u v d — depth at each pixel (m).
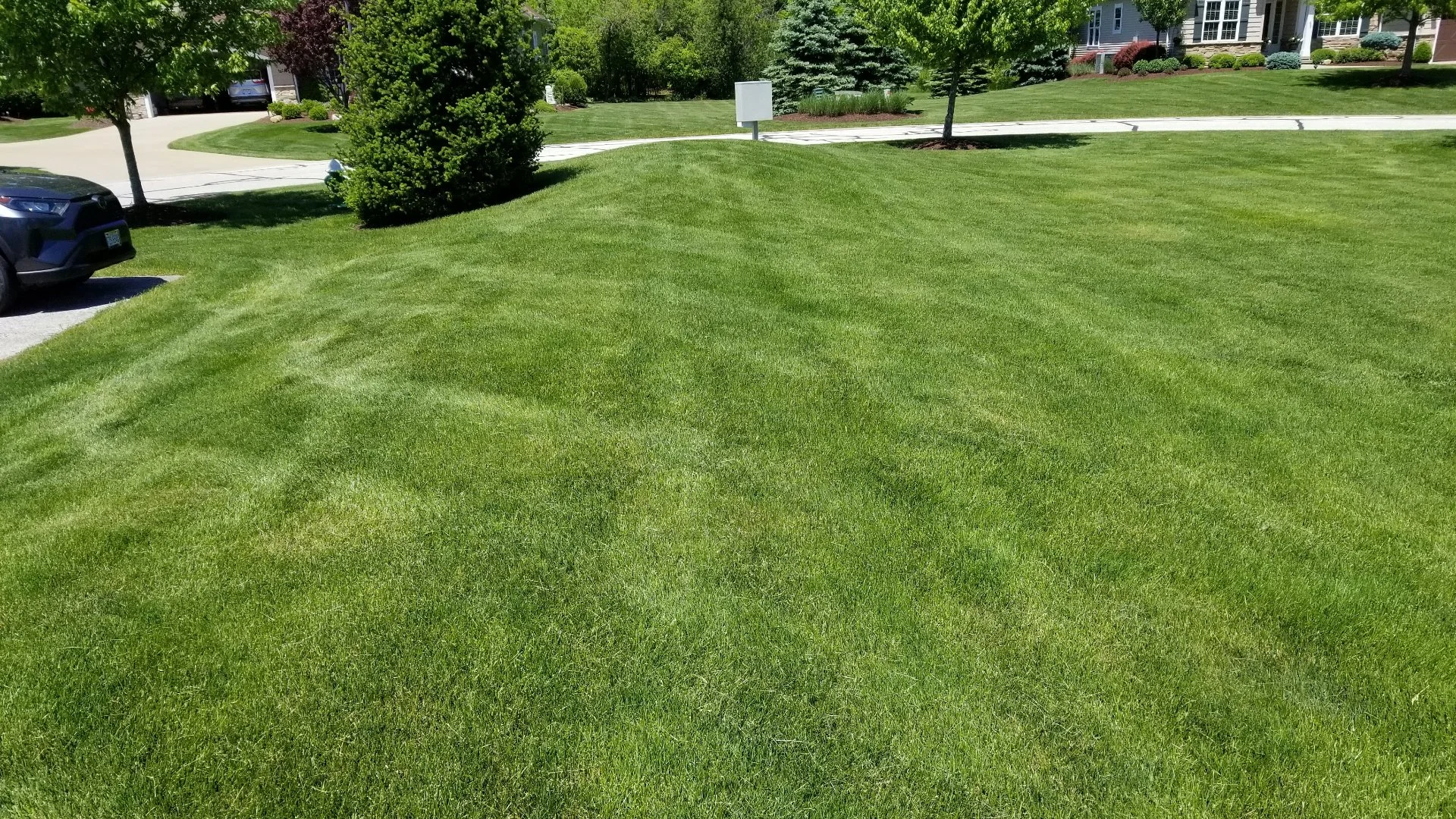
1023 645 2.43
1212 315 5.65
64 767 2.04
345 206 10.88
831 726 2.15
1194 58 30.95
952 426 3.85
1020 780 2.00
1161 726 2.15
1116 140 16.28
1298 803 1.94
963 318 5.46
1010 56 14.98
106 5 9.50
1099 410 4.09
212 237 9.51
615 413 3.95
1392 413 4.11
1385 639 2.48
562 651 2.40
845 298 5.86
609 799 1.95
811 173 10.86
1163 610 2.59
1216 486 3.36
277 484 3.38
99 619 2.57
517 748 2.08
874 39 15.62
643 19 38.62
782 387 4.27
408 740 2.10
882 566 2.79
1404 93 22.59
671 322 5.19
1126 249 7.62
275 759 2.05
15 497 3.46
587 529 3.00
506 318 5.28
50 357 5.38
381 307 5.77
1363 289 6.29
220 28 10.59
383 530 3.01
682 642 2.44
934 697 2.24
